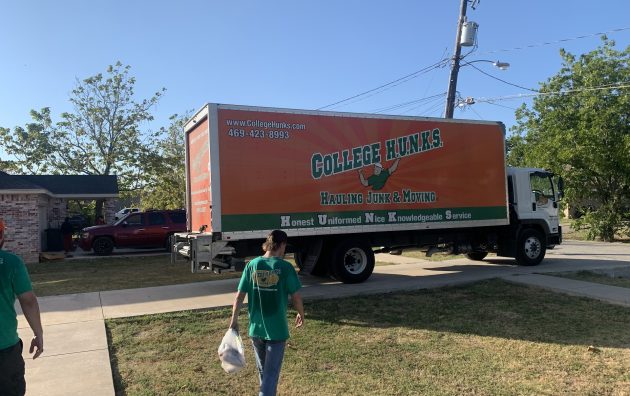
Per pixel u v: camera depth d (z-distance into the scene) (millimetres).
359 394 5148
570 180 23875
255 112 9844
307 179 10250
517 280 10781
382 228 11016
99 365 6023
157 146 34938
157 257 18625
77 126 34312
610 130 22875
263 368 4332
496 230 13344
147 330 7566
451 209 11914
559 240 13984
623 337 6918
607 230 23188
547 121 26125
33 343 3717
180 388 5363
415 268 13484
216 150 9492
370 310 8562
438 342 6859
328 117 10531
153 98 35125
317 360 6172
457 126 12133
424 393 5156
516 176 13266
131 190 34688
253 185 9758
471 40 18953
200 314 8336
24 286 3633
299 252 10984
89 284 11992
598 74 27188
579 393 5105
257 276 4375
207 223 9992
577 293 9391
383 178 11070
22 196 18422
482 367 5891
